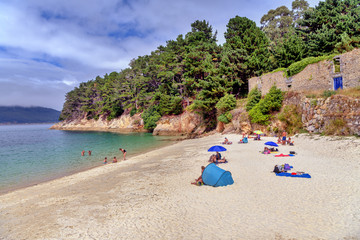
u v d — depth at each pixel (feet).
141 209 36.86
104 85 428.15
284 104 110.73
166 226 29.78
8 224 35.81
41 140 238.48
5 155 132.57
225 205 35.24
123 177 62.34
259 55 163.94
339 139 73.31
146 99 301.02
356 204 31.32
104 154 122.11
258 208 32.96
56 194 51.47
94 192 50.03
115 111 359.66
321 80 100.37
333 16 134.92
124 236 27.96
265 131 119.44
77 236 29.01
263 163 61.46
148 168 71.46
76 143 189.26
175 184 50.21
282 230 26.02
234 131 148.66
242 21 182.91
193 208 35.24
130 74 350.23
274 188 41.04
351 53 88.02
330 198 34.24
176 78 263.29
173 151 106.22
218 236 25.94
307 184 41.52
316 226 26.30
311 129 90.22
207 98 176.14
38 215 38.55
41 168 91.86
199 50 209.67
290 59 138.41
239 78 170.91
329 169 49.73
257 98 135.74
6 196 53.98
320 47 124.98
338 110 79.61
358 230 24.56
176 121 229.45
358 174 44.39
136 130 303.07
